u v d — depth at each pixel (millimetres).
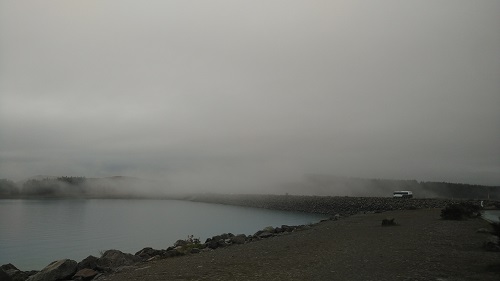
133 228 72188
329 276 12133
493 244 15617
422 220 32438
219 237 27453
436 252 15469
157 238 55250
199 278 13062
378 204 81938
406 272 11992
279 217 95062
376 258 15000
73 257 38844
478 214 33781
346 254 16578
